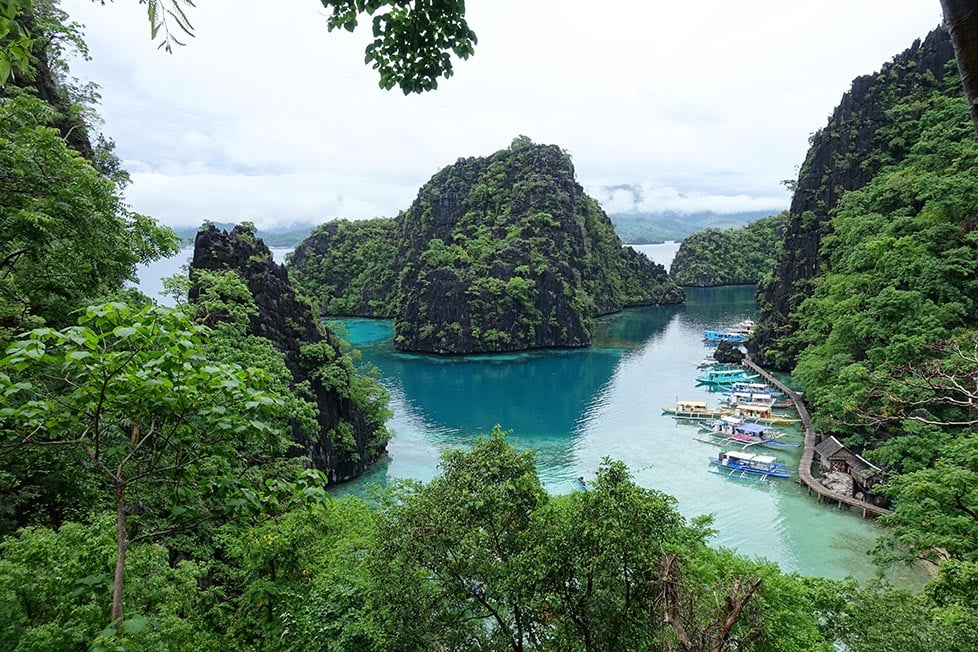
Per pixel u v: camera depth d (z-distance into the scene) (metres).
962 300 42.81
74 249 13.99
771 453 49.00
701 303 156.62
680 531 20.27
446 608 15.02
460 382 81.62
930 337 38.94
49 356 5.60
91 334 5.59
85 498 13.39
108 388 6.25
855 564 30.98
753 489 41.41
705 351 97.56
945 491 22.02
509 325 105.44
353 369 52.00
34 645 9.34
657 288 156.88
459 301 105.12
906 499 23.75
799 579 21.08
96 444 6.50
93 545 10.81
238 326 37.09
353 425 47.28
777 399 65.44
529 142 145.62
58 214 13.14
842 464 41.91
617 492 13.91
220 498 7.39
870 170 71.31
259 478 14.98
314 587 17.05
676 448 50.97
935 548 23.44
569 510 15.19
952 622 15.68
